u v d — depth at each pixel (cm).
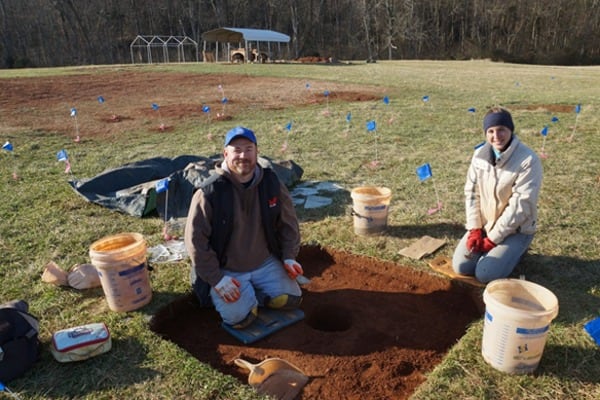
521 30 5306
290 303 316
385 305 332
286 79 1909
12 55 4753
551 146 733
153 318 306
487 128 320
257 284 315
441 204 494
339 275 378
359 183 575
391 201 508
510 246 329
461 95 1355
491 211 342
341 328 328
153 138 866
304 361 274
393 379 259
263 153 729
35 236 440
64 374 257
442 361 262
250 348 289
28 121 1046
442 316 317
